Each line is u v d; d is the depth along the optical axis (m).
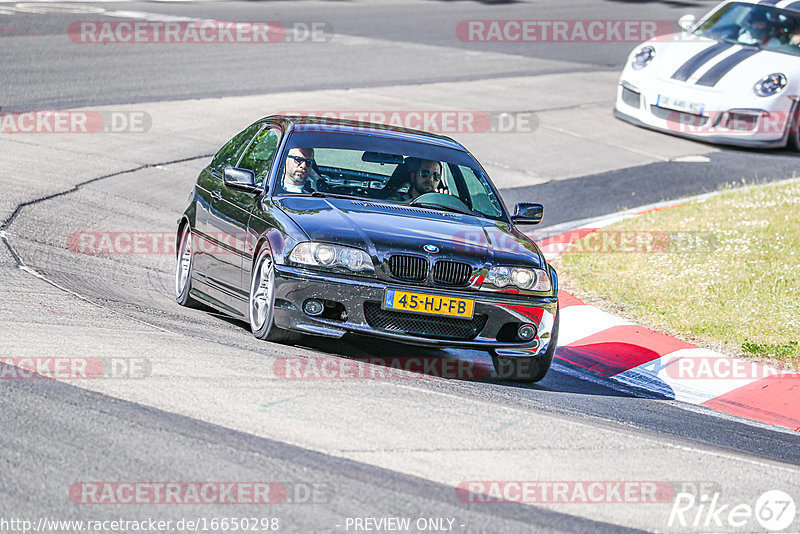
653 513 15.76
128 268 31.73
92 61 64.25
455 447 17.53
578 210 45.25
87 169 43.00
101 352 20.55
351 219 23.59
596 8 109.62
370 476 15.75
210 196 27.97
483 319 23.25
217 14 89.50
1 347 20.08
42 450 15.43
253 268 24.28
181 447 16.06
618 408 23.09
